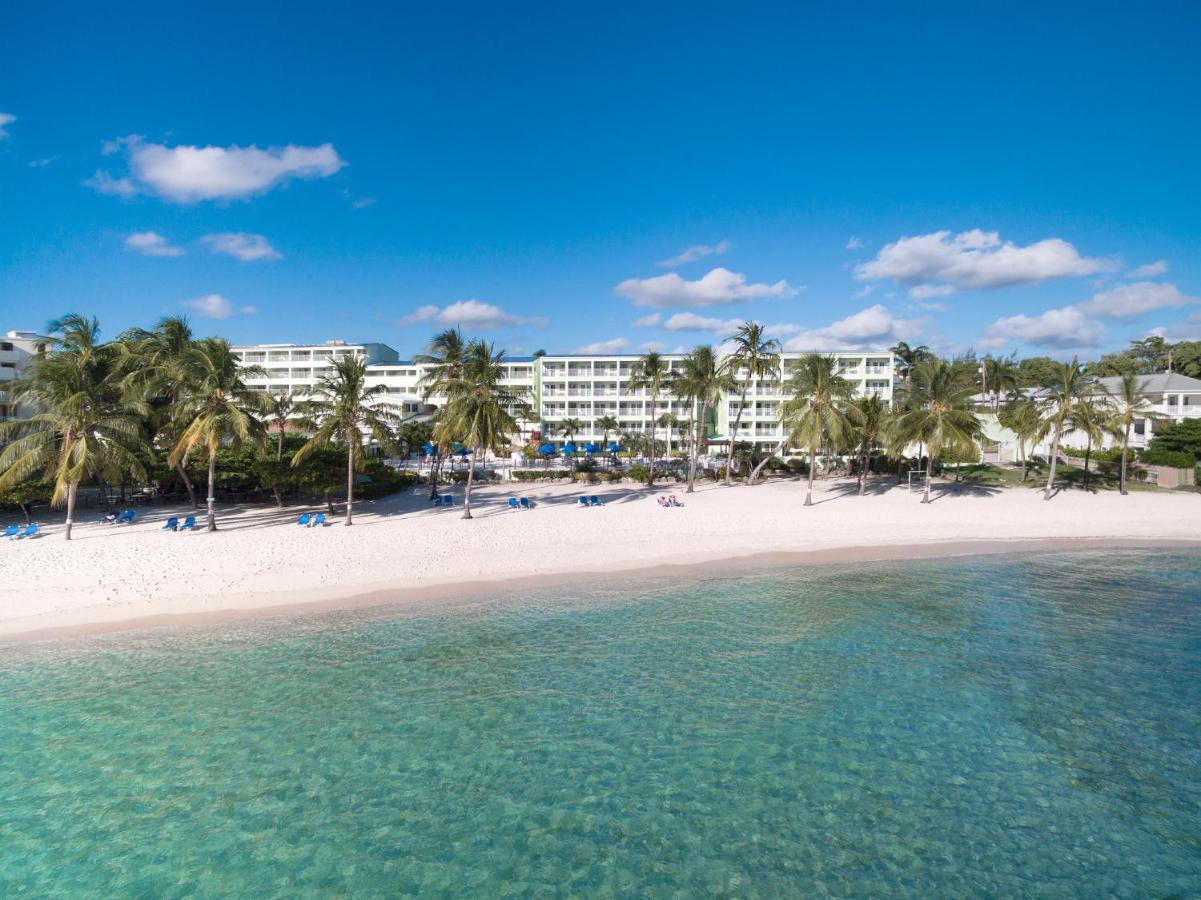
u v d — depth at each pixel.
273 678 17.62
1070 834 11.71
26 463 32.28
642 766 13.74
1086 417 47.75
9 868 10.68
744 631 21.56
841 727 15.37
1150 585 27.27
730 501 48.62
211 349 34.00
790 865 10.92
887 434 50.47
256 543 31.30
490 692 17.02
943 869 10.84
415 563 28.58
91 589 23.92
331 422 36.19
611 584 26.78
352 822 11.94
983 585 27.12
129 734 14.73
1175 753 14.32
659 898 10.20
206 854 11.08
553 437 101.56
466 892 10.32
